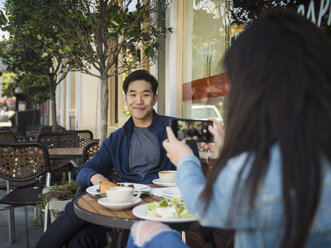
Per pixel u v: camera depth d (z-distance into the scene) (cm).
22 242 375
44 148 353
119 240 174
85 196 196
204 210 92
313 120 82
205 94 391
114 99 740
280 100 84
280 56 86
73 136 565
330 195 83
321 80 83
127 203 166
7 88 2333
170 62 466
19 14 403
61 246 229
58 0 352
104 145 260
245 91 89
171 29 442
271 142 86
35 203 312
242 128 89
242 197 85
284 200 82
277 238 86
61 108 1321
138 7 379
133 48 399
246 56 91
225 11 356
